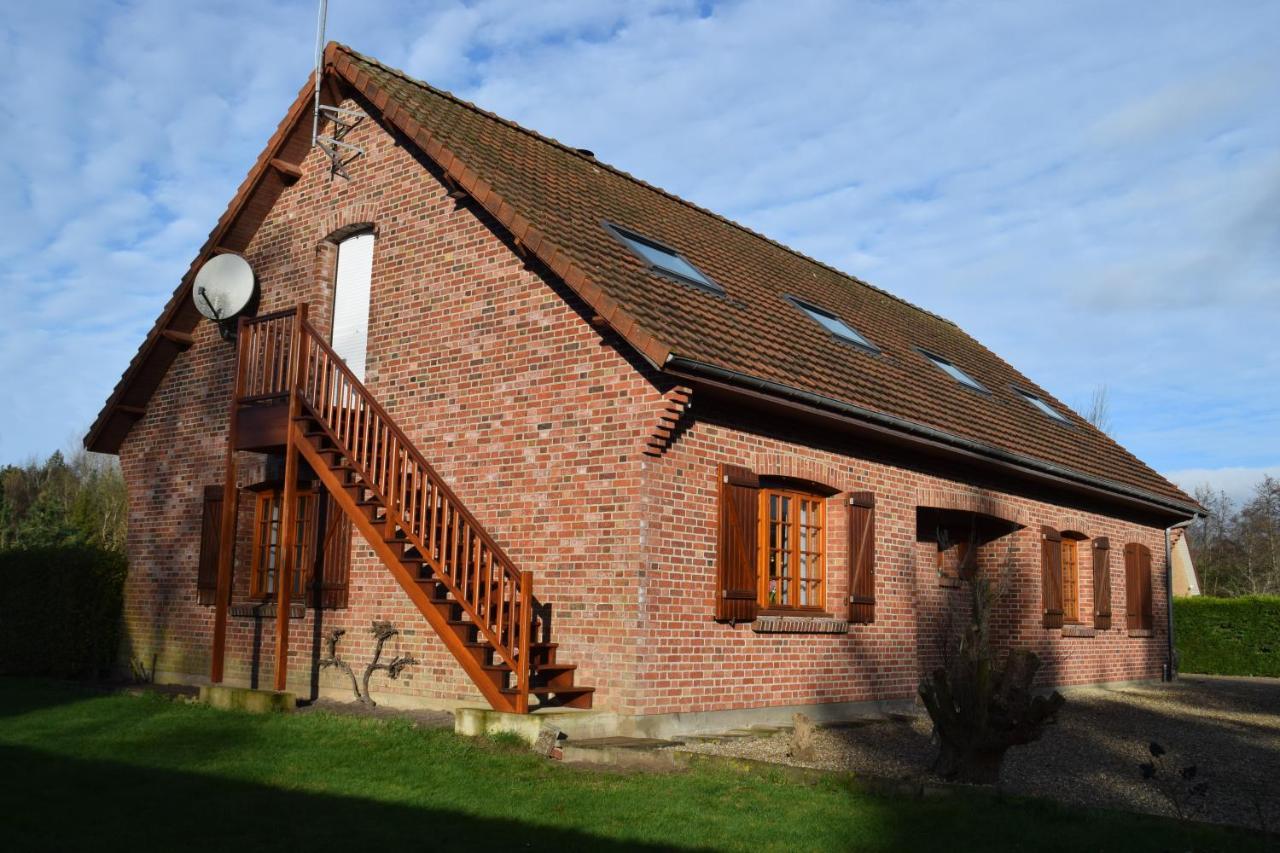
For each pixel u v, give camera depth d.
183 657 14.91
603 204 13.90
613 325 10.27
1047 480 16.42
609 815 7.10
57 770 8.16
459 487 11.95
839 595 12.65
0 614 15.99
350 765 8.39
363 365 13.61
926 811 7.25
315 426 12.52
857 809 7.30
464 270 12.37
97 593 15.62
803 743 9.39
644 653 10.16
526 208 11.70
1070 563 18.22
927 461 14.43
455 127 13.47
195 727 9.90
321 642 13.13
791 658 11.92
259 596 14.34
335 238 14.21
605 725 9.95
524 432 11.43
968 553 14.94
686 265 13.45
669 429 10.37
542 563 11.01
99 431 16.05
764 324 12.98
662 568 10.44
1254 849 6.45
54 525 35.16
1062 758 10.09
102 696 12.44
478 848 6.30
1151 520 20.94
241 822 6.76
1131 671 19.58
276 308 14.62
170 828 6.60
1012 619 16.58
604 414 10.73
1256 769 9.89
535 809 7.22
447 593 11.29
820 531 12.82
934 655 15.87
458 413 12.13
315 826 6.71
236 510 14.54
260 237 15.05
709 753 9.38
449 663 11.74
